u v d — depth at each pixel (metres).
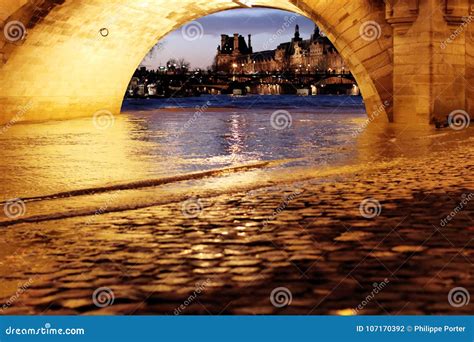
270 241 7.54
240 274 6.24
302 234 7.86
